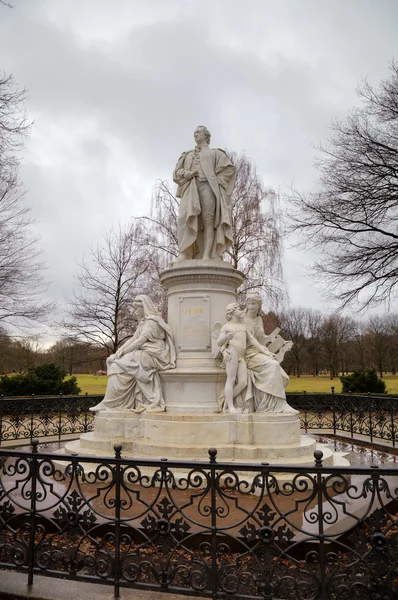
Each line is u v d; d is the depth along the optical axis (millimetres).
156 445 6230
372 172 14617
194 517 4578
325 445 8047
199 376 6906
